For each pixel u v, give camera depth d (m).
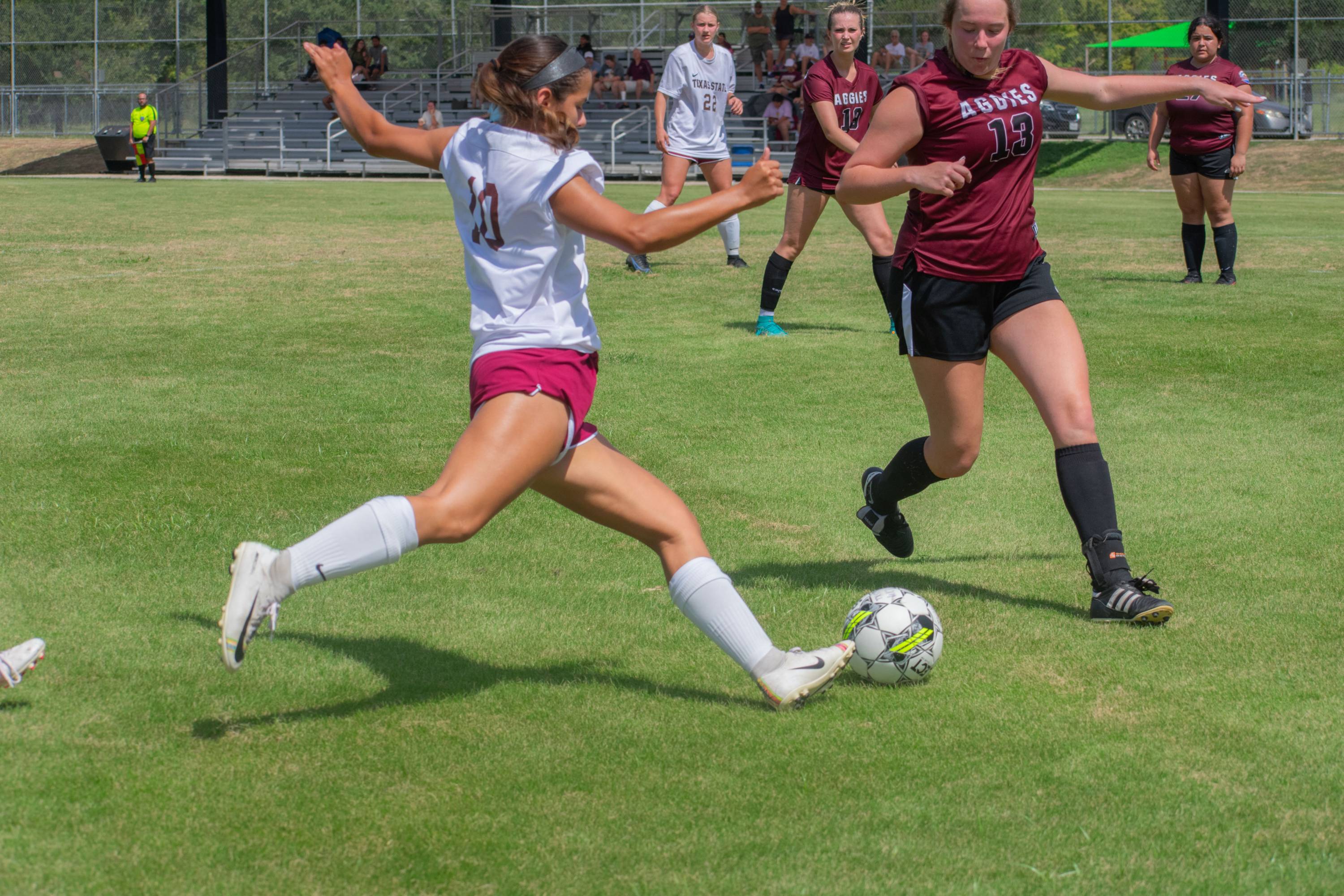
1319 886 7.96
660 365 26.88
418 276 41.91
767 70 113.69
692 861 8.24
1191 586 13.93
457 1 128.50
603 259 46.97
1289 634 12.47
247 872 8.11
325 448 20.06
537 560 15.04
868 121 28.97
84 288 38.53
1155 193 88.12
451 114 118.12
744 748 9.98
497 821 8.77
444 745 9.99
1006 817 8.84
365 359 27.59
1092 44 117.94
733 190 9.41
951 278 13.07
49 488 17.67
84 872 8.09
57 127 140.00
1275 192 87.38
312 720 10.45
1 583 13.91
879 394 24.11
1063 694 11.07
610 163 106.62
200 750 9.87
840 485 18.30
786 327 31.80
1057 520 16.78
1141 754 9.86
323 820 8.77
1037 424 21.97
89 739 10.03
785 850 8.38
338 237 54.72
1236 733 10.24
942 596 13.78
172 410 22.64
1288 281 38.84
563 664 11.84
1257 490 17.67
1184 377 25.16
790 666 10.50
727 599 10.46
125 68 142.12
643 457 19.69
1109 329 30.42
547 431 9.68
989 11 12.38
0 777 9.34
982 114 12.73
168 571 14.39
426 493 9.52
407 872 8.10
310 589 13.95
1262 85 111.81
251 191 85.88
